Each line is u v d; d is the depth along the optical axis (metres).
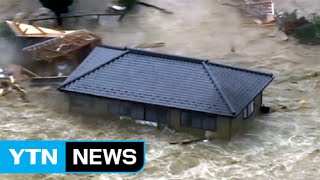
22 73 55.44
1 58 57.44
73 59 56.84
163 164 43.22
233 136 46.66
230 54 61.75
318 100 53.41
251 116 49.41
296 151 45.25
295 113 51.12
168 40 64.62
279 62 60.34
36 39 57.91
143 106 47.00
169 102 46.00
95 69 49.34
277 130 48.19
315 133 47.81
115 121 48.47
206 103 45.47
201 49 62.75
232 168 42.94
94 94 47.53
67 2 65.25
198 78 47.56
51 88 54.09
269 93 54.56
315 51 62.78
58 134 46.81
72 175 41.66
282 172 42.53
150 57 49.78
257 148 45.50
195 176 42.00
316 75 57.59
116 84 47.97
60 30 62.66
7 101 51.94
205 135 46.31
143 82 47.78
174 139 46.16
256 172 42.50
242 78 49.00
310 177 41.88
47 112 50.19
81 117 49.22
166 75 48.06
